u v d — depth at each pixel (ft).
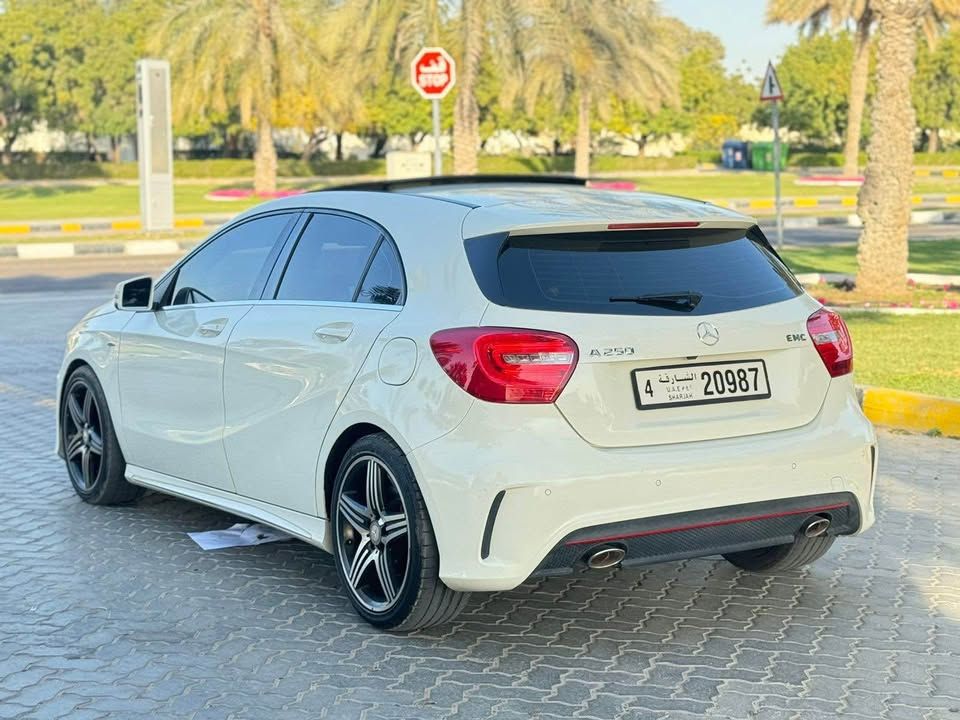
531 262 15.11
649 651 15.40
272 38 123.44
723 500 14.96
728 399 15.33
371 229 16.99
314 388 16.66
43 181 191.11
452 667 14.85
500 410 14.37
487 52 99.66
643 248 15.67
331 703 13.82
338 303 16.93
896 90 48.37
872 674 14.71
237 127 219.00
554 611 16.89
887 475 24.66
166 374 19.94
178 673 14.71
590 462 14.38
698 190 140.97
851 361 16.48
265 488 17.89
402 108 214.28
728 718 13.43
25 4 200.23
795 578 18.45
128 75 204.95
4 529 21.01
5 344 42.42
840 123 262.06
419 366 15.10
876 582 18.26
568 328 14.62
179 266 20.61
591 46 120.67
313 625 16.34
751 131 310.86
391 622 15.72
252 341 17.95
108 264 72.13
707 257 15.99
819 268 59.52
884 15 48.24
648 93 129.70
